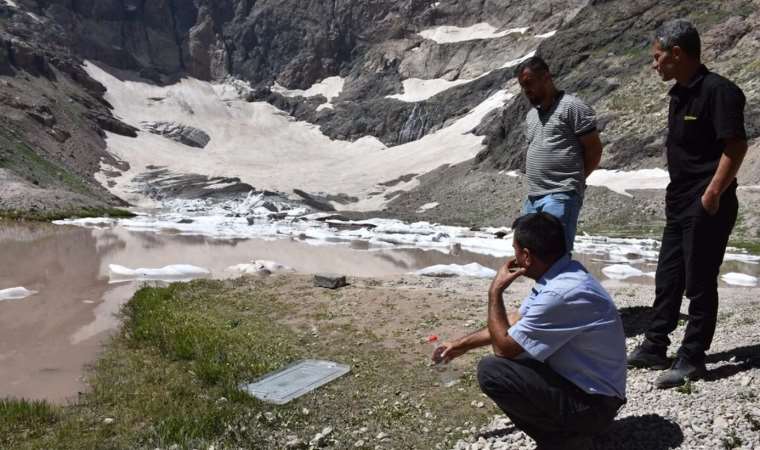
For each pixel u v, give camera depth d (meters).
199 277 14.69
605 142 47.31
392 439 5.32
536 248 4.21
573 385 4.19
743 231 28.61
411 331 8.31
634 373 5.96
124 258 18.09
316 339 8.20
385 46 105.06
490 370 4.31
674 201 5.63
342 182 69.25
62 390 6.94
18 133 59.91
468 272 14.84
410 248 23.53
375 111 92.94
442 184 57.47
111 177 66.06
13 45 74.75
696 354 5.50
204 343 7.83
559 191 6.66
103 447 5.20
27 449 5.17
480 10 104.31
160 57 104.50
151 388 6.60
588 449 4.59
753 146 37.22
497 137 58.34
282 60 108.06
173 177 68.88
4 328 9.74
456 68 96.44
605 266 19.11
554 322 4.10
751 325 7.03
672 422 4.89
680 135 5.47
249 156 84.81
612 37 59.12
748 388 5.23
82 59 94.75
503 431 5.23
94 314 10.74
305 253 21.03
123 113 89.19
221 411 5.73
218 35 108.94
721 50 48.16
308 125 98.38
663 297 5.95
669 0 57.78
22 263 16.48
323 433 5.37
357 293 10.48
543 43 66.19
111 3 102.06
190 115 94.38
